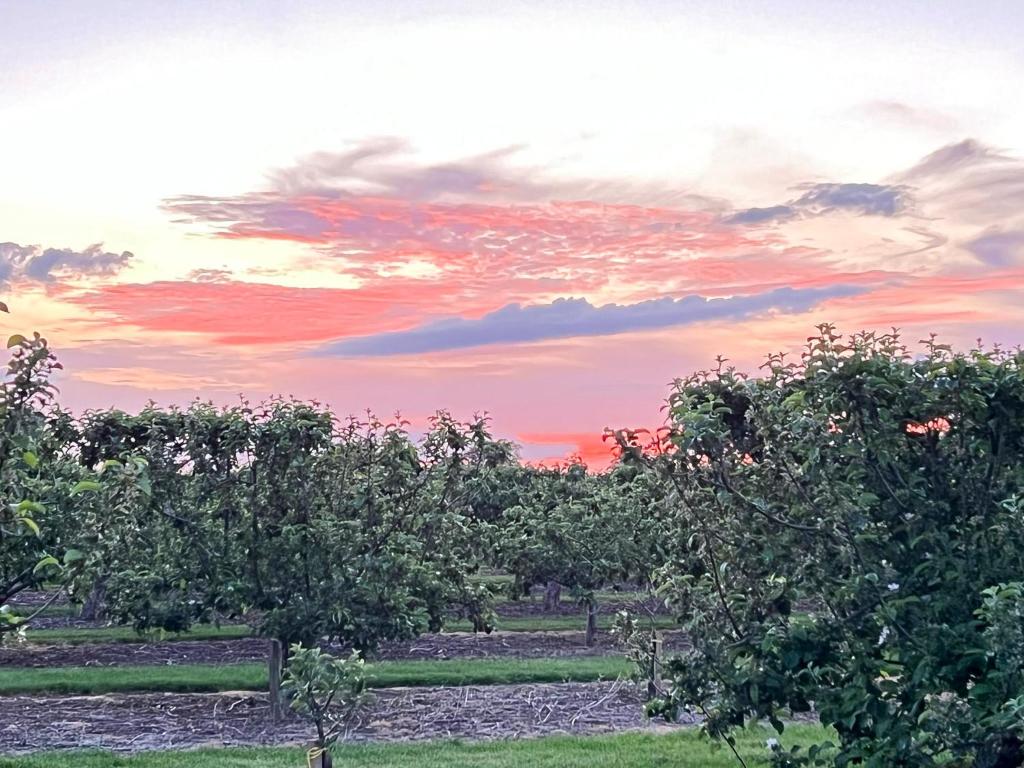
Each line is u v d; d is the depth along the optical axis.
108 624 20.38
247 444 12.18
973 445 5.98
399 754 10.20
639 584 18.09
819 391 5.95
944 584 5.84
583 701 13.21
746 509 6.33
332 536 12.00
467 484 13.91
